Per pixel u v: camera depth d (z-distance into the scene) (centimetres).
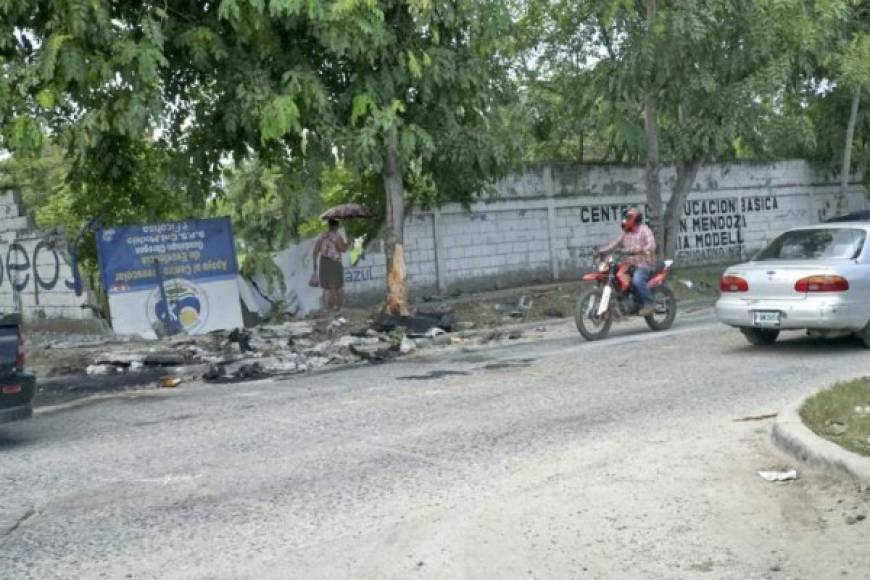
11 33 1379
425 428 883
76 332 1744
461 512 624
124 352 1454
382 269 2108
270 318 1870
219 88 1594
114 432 941
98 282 1830
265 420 959
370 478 715
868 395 829
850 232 1256
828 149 2858
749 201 2806
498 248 2266
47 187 2769
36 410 1115
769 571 509
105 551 575
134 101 1397
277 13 1367
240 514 638
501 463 743
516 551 551
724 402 939
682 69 2023
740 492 638
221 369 1339
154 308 1688
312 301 1958
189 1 1520
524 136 1764
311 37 1562
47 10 1397
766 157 2589
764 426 818
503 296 2070
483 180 1927
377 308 1931
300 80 1498
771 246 1304
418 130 1566
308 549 566
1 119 1366
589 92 2173
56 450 862
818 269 1198
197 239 1738
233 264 1773
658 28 1905
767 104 2105
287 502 662
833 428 732
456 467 738
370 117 1541
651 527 582
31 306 1852
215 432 911
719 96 2059
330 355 1434
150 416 1024
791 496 623
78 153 1454
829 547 536
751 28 2000
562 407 951
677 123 2208
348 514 630
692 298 2156
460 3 1578
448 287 2178
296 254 1950
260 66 1516
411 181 2027
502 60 1808
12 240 1875
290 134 1584
